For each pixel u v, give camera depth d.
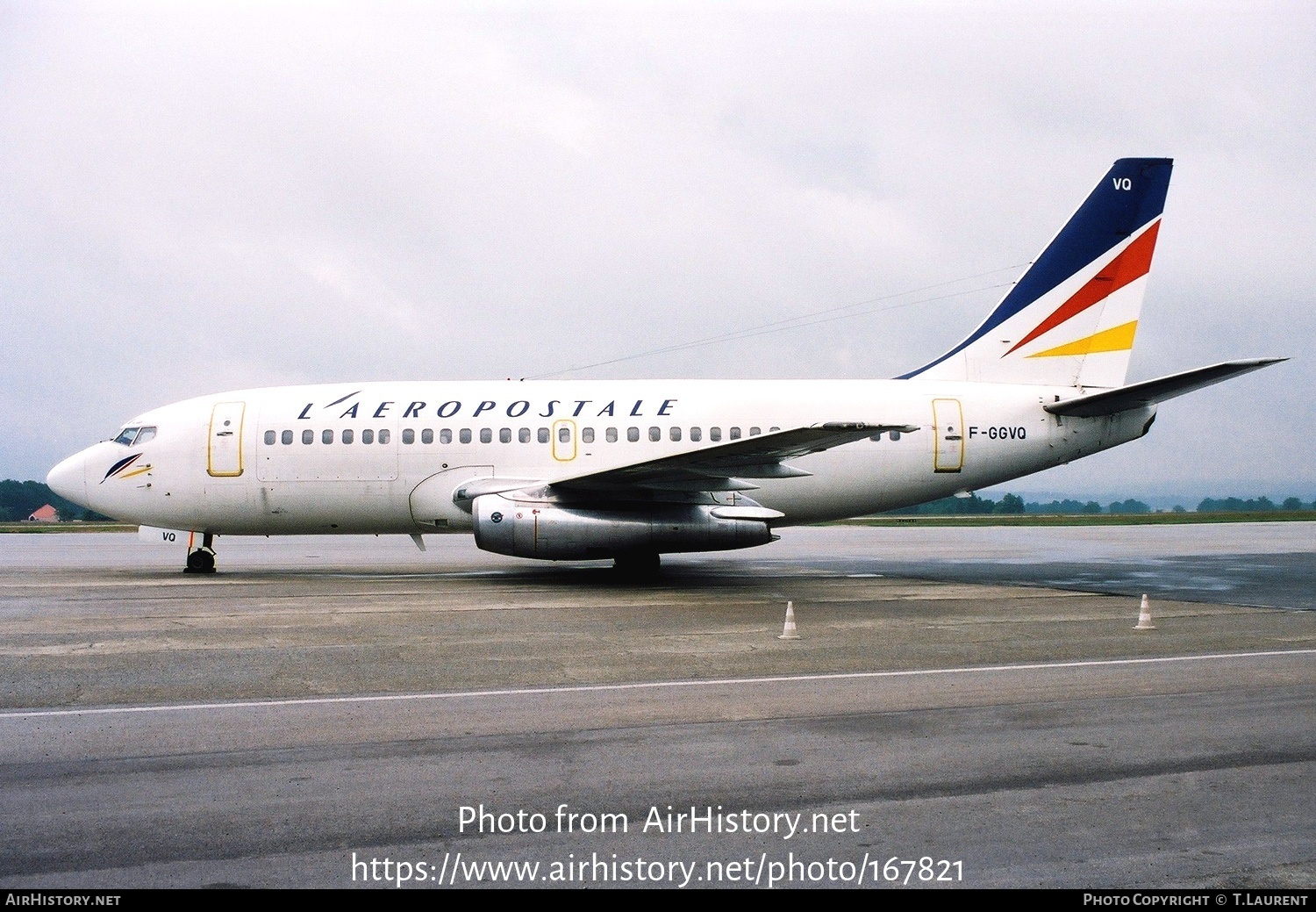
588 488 18.55
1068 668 10.08
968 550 31.03
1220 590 18.06
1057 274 21.38
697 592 17.28
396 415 20.12
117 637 11.91
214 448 19.94
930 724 7.78
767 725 7.73
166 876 4.93
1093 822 5.68
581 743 7.23
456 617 13.80
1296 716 8.06
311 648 11.18
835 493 20.58
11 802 5.95
